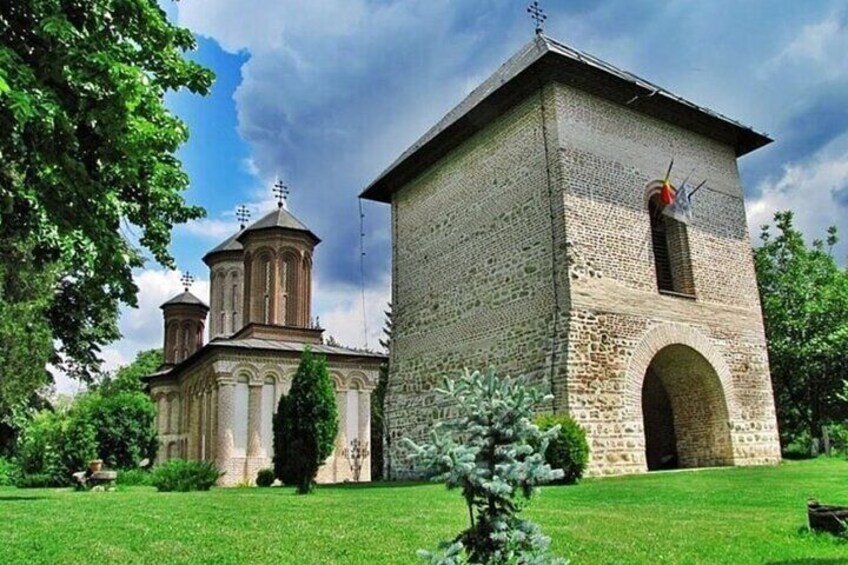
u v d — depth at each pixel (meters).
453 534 8.48
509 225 19.33
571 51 19.39
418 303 22.98
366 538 8.28
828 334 28.80
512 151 19.66
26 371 16.41
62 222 5.81
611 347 17.16
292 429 16.31
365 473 28.70
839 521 7.85
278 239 32.06
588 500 11.77
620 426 16.70
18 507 12.89
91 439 27.61
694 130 21.09
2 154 5.39
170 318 40.09
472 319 20.25
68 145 5.55
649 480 14.34
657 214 20.08
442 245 22.19
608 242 18.00
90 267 6.42
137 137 5.75
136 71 5.50
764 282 32.00
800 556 6.83
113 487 21.45
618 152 19.05
